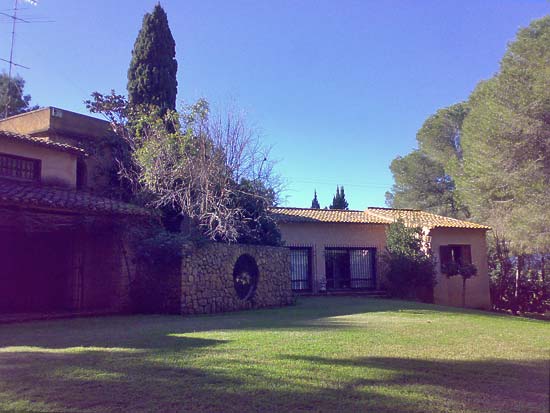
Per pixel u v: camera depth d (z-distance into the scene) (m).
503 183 22.98
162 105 22.22
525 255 28.55
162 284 15.59
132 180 18.77
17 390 5.72
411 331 10.98
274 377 6.35
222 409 5.15
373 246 27.83
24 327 11.74
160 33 23.00
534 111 20.69
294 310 16.44
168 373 6.50
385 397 5.62
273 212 24.53
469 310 19.91
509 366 7.44
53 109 18.70
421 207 41.34
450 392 5.88
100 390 5.75
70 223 15.33
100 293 16.88
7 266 15.93
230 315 14.67
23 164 16.81
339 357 7.67
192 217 17.16
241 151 19.83
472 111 28.30
